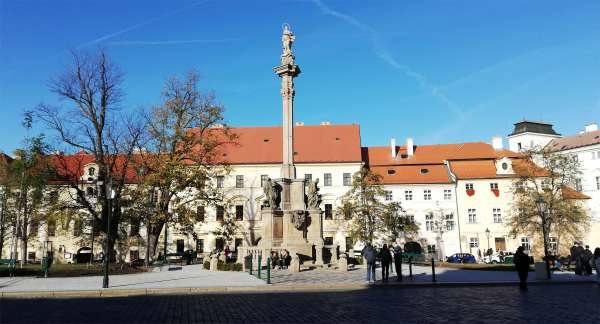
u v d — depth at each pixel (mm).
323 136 71188
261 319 11992
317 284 19844
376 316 12391
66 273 27281
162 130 37812
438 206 64688
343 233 64375
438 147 71375
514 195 61625
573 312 12969
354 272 26734
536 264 23172
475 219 63906
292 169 31500
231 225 42219
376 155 71125
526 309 13594
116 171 37562
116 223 35000
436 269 30859
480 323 11281
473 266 32156
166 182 34781
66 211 37781
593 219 64500
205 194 39656
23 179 40375
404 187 65688
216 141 39969
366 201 53562
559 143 79312
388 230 53938
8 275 26203
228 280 22250
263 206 30438
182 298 16703
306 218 30266
